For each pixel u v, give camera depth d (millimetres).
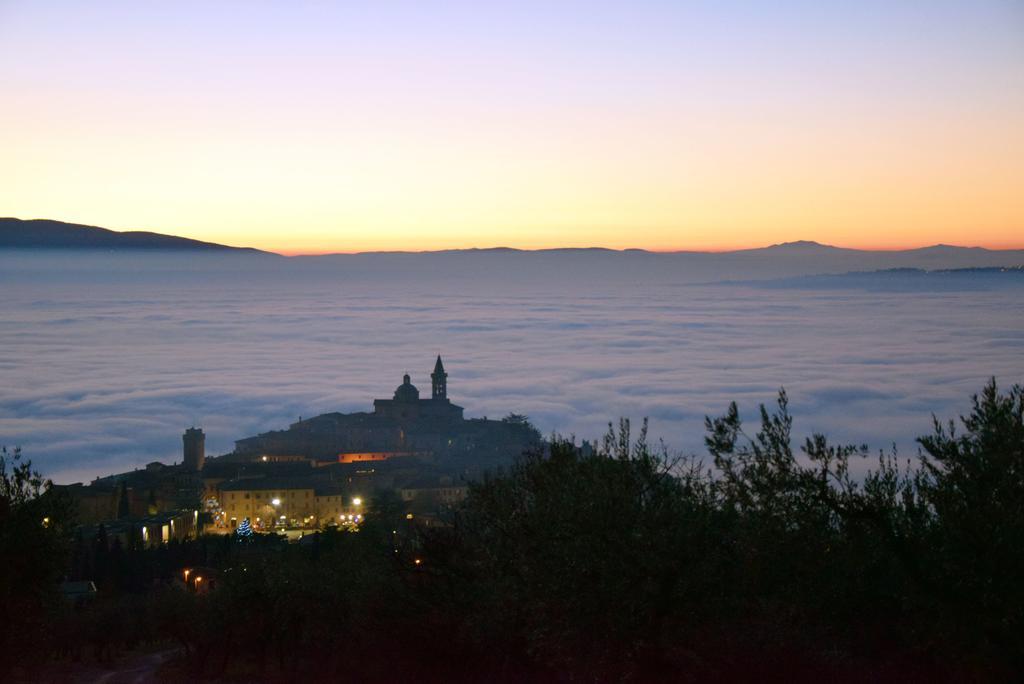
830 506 21797
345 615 48250
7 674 32906
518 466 30797
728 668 23531
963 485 20797
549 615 25375
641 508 24938
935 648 21438
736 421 23578
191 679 52531
